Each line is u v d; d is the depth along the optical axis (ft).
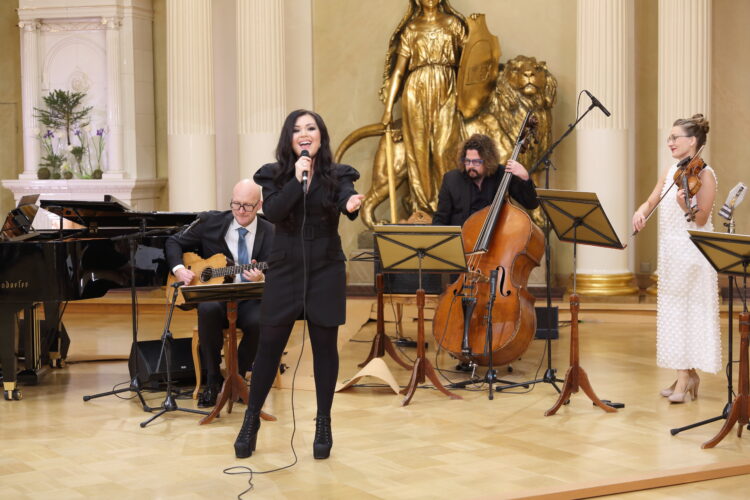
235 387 18.92
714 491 14.48
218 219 20.95
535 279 33.91
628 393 20.72
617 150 32.48
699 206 18.92
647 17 35.14
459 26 33.99
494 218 20.93
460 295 20.79
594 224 18.74
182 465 15.72
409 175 34.24
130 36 36.86
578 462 15.61
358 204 14.98
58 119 37.09
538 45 35.70
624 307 31.32
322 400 16.07
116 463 15.88
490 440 17.02
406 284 24.99
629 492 14.44
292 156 15.65
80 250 20.92
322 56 37.45
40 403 20.51
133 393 21.43
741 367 16.65
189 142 34.30
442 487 14.37
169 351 20.89
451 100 33.83
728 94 34.76
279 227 15.75
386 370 20.90
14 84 39.14
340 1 37.19
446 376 22.79
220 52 37.60
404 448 16.56
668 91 31.73
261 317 15.90
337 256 15.85
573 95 35.42
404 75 34.42
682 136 19.03
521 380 22.17
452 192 22.84
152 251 22.03
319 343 15.96
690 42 31.40
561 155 35.55
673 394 19.86
